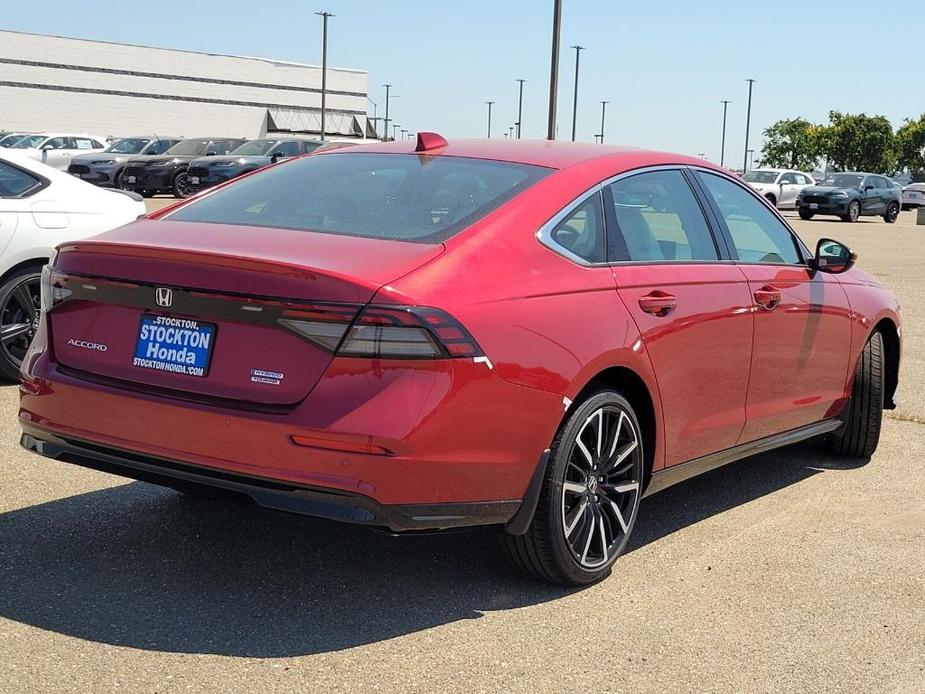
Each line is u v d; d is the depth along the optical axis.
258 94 79.00
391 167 4.15
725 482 5.36
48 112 68.19
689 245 4.39
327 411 3.17
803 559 4.26
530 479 3.54
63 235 6.74
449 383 3.23
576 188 3.96
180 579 3.75
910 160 85.19
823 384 5.25
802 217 35.00
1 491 4.62
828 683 3.21
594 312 3.74
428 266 3.36
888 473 5.61
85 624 3.35
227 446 3.29
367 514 3.20
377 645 3.31
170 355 3.45
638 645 3.41
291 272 3.21
